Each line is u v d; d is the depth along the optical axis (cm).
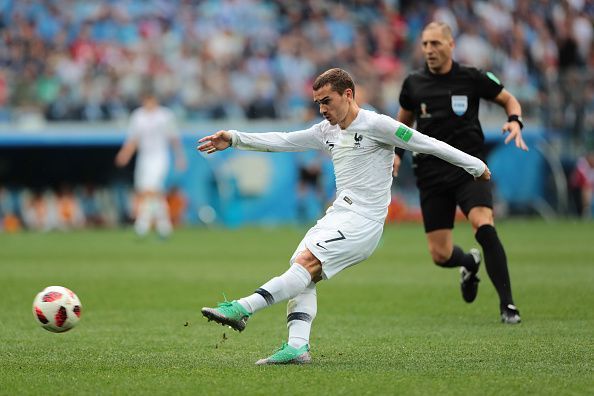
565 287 4228
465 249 6266
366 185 2384
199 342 2820
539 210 9869
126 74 9588
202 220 9238
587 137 10075
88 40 9962
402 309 3650
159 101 9531
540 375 2192
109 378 2188
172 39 10344
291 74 10406
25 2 10206
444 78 3406
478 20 11144
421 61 10794
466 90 3400
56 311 2403
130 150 7438
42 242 7262
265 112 9738
